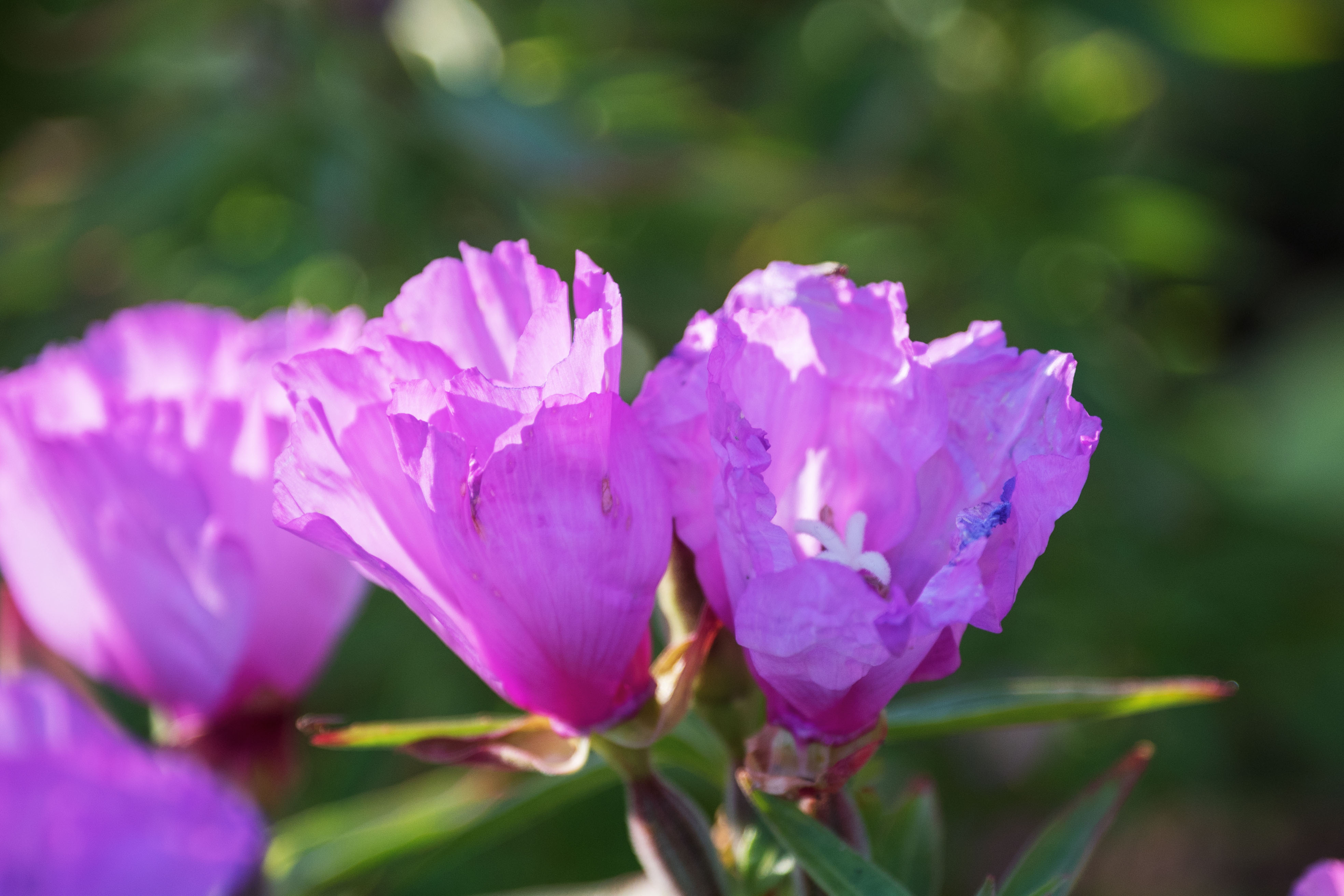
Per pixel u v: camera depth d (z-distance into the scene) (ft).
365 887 1.34
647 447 1.13
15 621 1.26
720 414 1.12
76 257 2.49
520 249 1.15
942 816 2.59
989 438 1.15
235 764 1.25
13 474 1.23
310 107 2.38
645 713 1.15
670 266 2.71
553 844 2.22
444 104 2.44
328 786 1.73
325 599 1.25
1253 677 2.73
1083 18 2.79
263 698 1.25
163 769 1.01
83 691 1.27
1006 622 2.55
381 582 1.14
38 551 1.24
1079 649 2.59
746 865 1.20
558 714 1.15
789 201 2.76
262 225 2.60
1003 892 1.24
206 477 1.22
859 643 1.11
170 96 2.54
